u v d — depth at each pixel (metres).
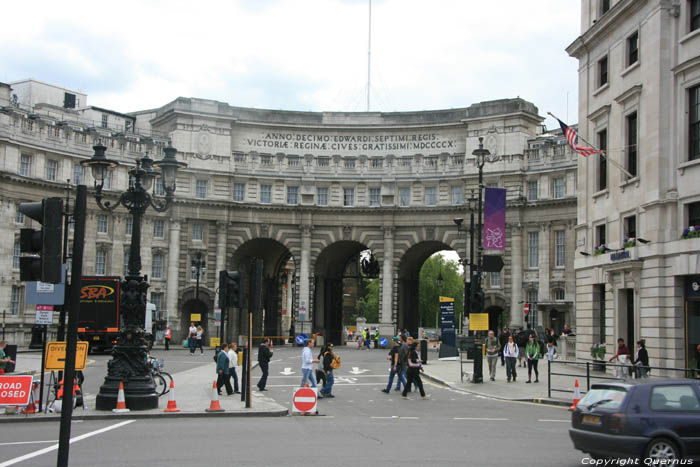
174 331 83.06
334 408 29.70
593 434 16.39
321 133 91.44
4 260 71.25
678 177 38.62
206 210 85.94
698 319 37.12
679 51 39.06
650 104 40.41
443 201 86.94
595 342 47.53
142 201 27.72
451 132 88.81
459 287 157.00
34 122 74.81
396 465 16.88
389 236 87.94
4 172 70.75
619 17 44.22
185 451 18.77
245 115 89.88
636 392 16.23
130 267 27.56
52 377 31.61
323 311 94.50
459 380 41.53
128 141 82.19
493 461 17.48
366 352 76.12
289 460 17.48
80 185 12.48
